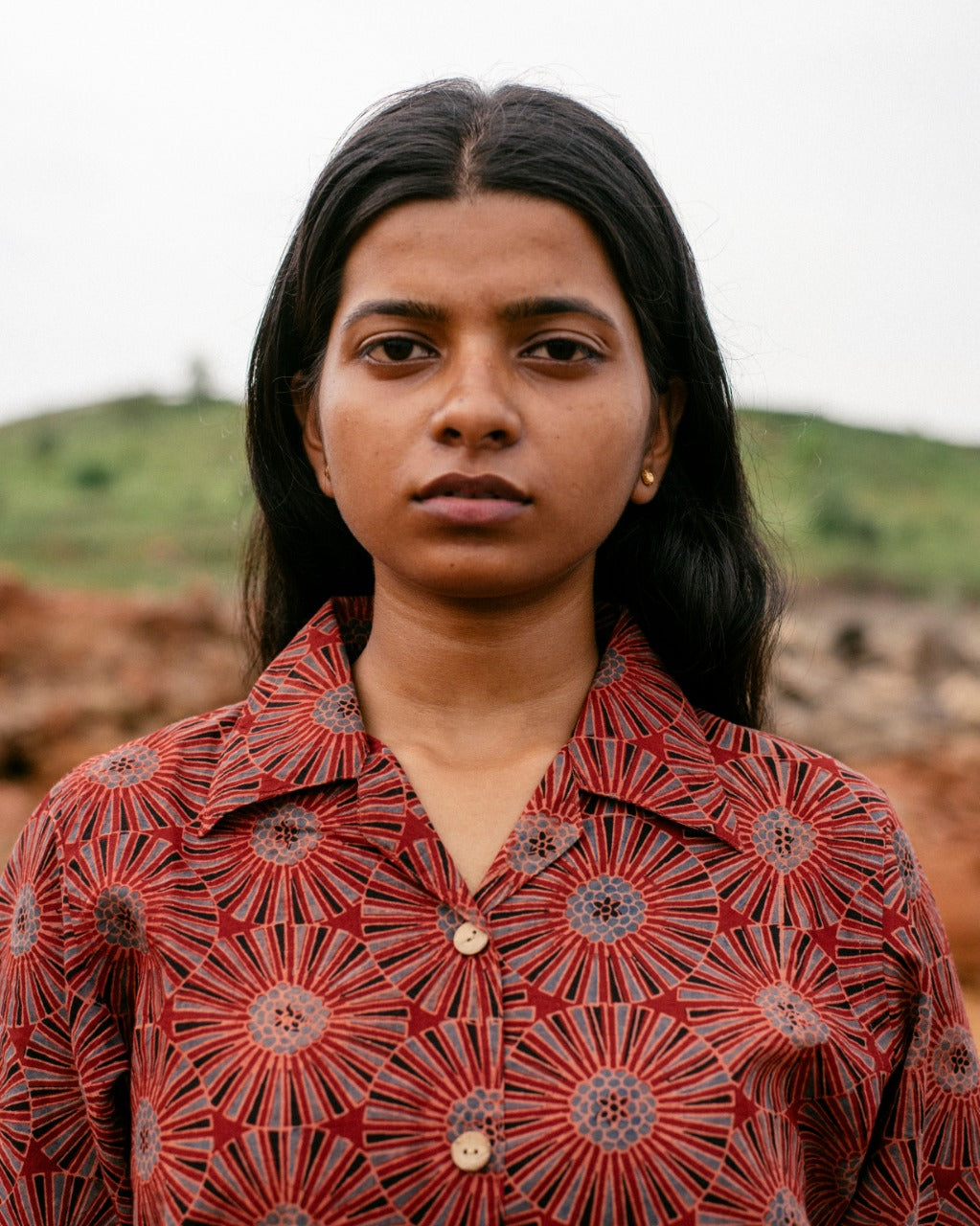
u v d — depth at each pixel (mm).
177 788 1613
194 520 22125
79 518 22578
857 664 12219
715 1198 1410
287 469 1878
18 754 9500
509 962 1476
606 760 1604
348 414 1548
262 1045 1441
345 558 1966
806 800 1647
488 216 1525
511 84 1681
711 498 1905
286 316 1775
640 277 1609
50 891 1610
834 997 1553
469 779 1624
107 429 29906
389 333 1532
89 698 10258
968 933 6289
